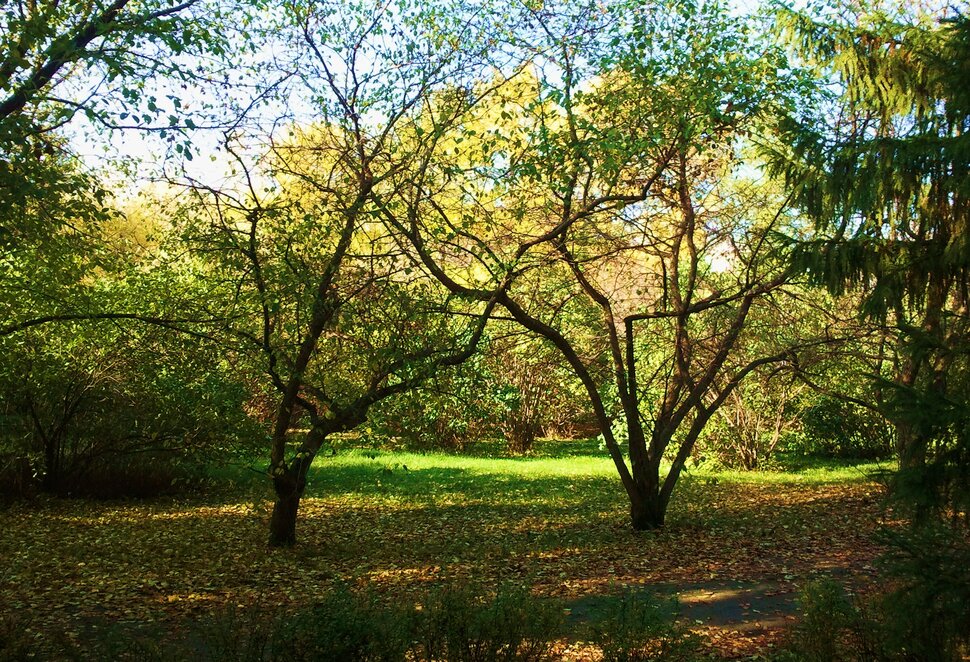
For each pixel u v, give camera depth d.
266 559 10.33
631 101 10.15
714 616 7.33
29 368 14.66
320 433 10.75
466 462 24.33
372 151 10.23
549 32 9.87
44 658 5.71
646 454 12.83
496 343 17.05
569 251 12.00
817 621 5.23
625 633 4.79
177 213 10.06
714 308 14.80
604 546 11.15
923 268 9.22
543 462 24.72
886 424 22.31
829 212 9.99
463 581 8.67
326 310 9.72
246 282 10.01
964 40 6.12
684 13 10.22
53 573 9.41
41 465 15.45
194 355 12.22
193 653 5.14
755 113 10.68
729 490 17.64
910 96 11.66
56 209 8.77
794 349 12.70
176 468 16.98
